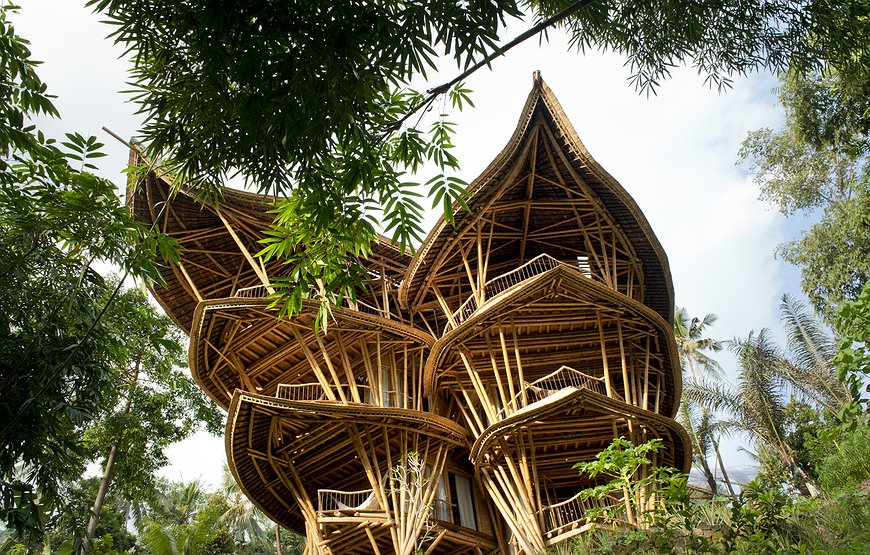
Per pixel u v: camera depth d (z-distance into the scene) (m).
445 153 7.35
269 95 5.57
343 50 5.48
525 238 26.34
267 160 6.29
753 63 8.80
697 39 8.30
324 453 23.56
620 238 24.30
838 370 7.19
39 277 9.13
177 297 27.91
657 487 19.16
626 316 22.31
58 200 8.73
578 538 17.20
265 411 22.02
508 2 5.48
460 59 5.60
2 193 8.62
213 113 6.25
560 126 22.88
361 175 6.57
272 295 7.58
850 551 7.74
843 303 7.30
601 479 22.86
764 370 32.91
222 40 5.80
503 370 23.81
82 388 9.66
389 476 21.78
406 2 5.52
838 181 29.38
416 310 27.02
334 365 25.62
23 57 8.27
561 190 24.53
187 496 40.97
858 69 8.97
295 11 5.41
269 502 25.50
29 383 8.46
